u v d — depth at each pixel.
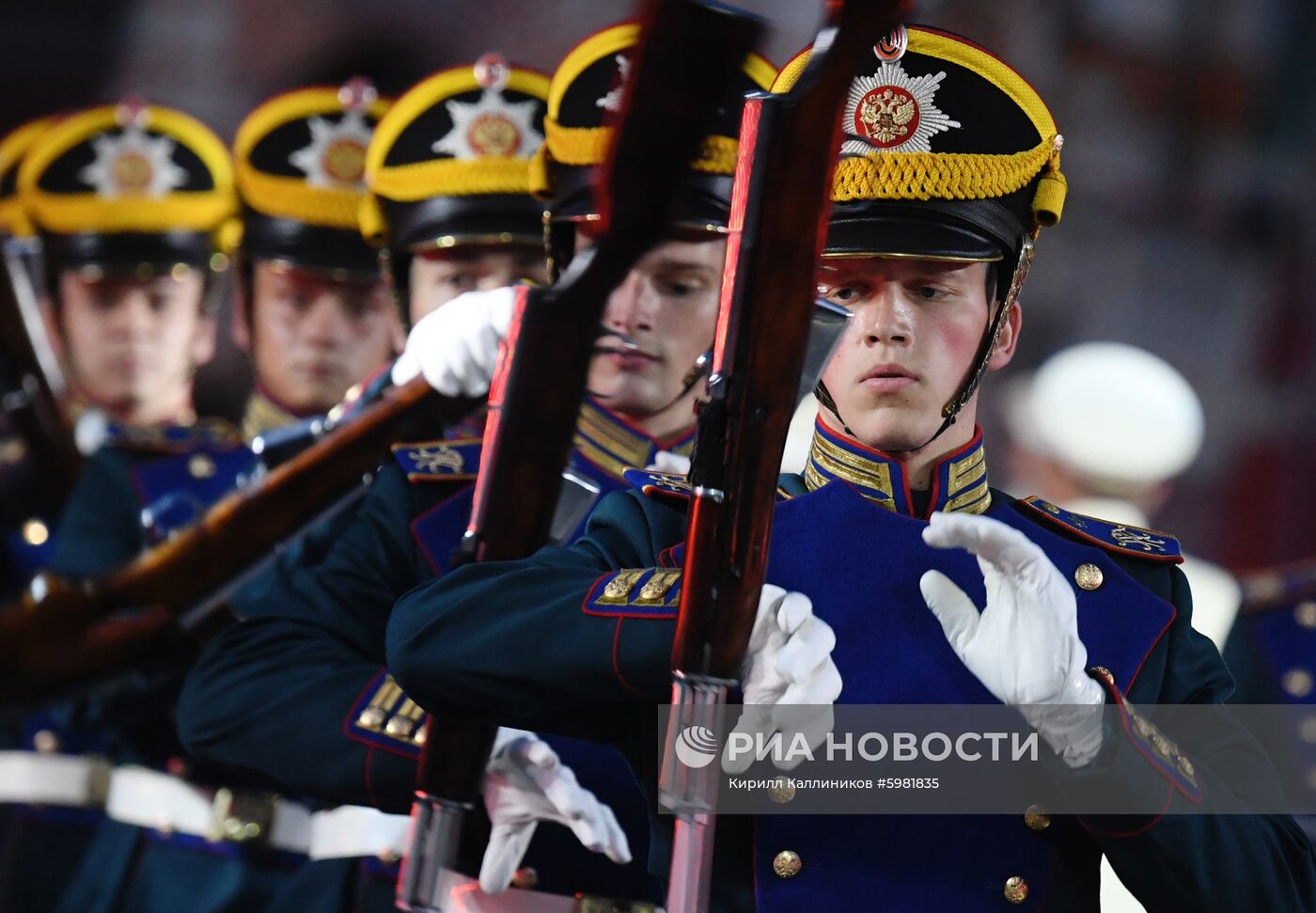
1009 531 7.48
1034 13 31.14
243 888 13.22
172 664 7.12
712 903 7.77
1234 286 31.14
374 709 9.93
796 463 19.09
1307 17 31.47
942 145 8.15
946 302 8.26
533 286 8.62
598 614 7.76
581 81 10.25
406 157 12.27
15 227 17.14
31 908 14.07
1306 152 31.52
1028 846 7.89
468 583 8.26
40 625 6.31
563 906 9.57
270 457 10.45
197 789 13.55
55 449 14.78
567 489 9.03
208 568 7.42
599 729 8.43
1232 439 30.44
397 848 11.60
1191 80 31.45
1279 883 8.06
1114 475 21.42
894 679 7.83
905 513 8.28
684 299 10.33
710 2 7.49
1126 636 8.21
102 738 14.27
